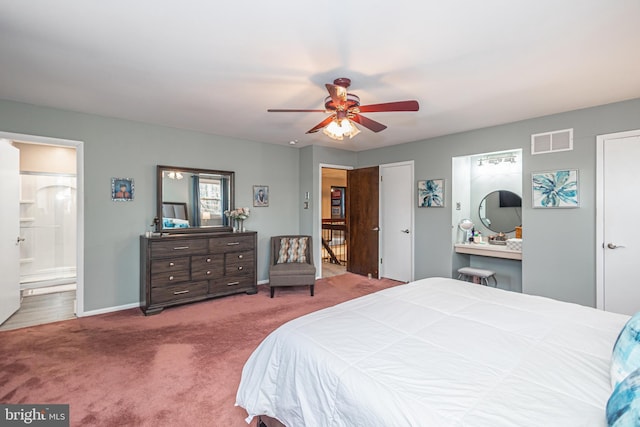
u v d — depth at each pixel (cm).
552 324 164
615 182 310
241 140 475
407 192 498
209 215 438
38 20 174
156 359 249
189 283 379
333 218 977
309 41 197
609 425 81
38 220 505
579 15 170
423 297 214
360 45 202
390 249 527
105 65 230
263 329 311
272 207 514
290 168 538
